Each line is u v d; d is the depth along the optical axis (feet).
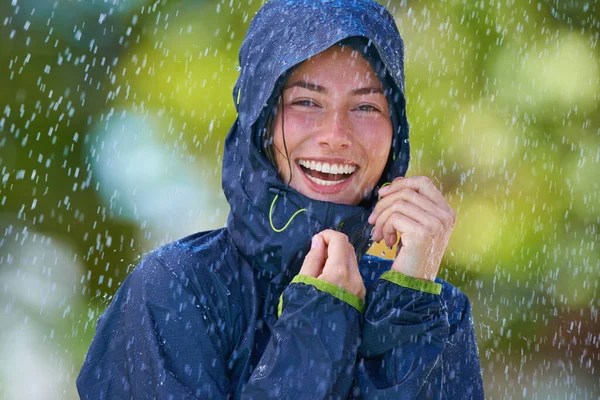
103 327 22.56
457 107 63.98
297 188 23.35
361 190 23.62
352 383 21.40
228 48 63.98
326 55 23.02
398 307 22.11
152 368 21.03
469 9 65.05
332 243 21.99
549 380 64.34
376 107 23.41
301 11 23.36
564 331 65.82
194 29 64.44
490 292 66.03
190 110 63.62
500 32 64.80
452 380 23.94
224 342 21.99
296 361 20.85
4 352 61.36
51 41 65.77
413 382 21.40
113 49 65.67
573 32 65.46
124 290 22.77
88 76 65.36
